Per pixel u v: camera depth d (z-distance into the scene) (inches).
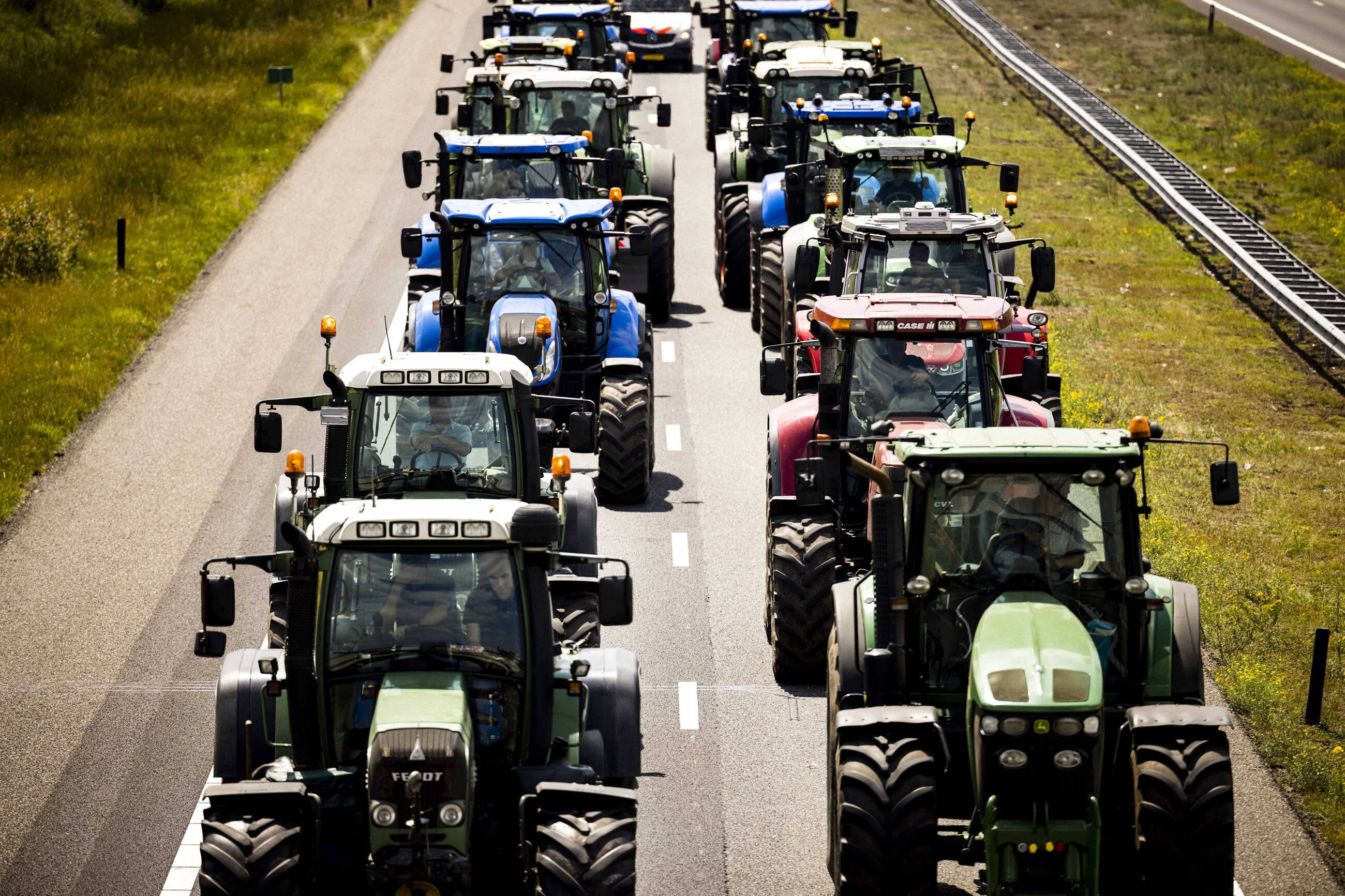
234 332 3388.3
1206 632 2050.9
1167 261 4249.5
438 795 1187.9
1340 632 2079.2
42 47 6112.2
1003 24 7647.6
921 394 1811.0
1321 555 2370.8
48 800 1662.2
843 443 1632.6
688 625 2078.0
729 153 3754.9
